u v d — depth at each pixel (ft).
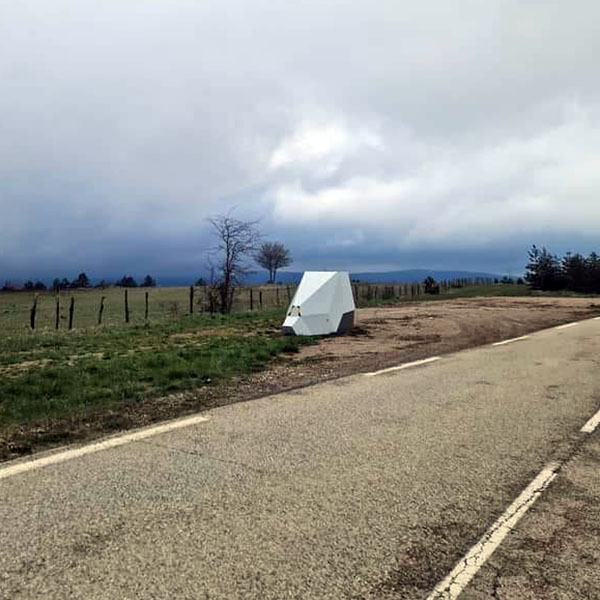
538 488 13.03
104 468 14.28
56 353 37.58
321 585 8.90
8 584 8.86
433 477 13.69
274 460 14.94
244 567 9.43
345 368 30.04
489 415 19.83
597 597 8.62
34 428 17.98
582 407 21.04
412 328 52.70
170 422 18.76
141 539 10.43
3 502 12.11
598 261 161.99
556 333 49.21
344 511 11.69
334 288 48.03
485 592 8.75
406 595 8.65
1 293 191.31
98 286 228.22
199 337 46.01
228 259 92.43
